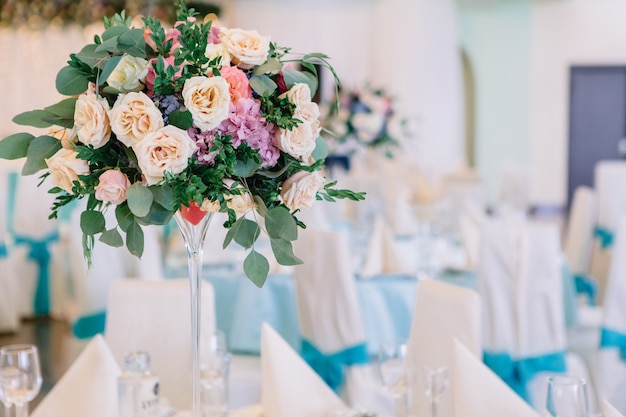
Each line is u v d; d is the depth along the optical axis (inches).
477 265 172.7
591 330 206.2
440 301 116.8
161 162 64.4
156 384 80.0
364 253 197.2
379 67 565.3
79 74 68.1
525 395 166.9
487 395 83.7
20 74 495.5
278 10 572.4
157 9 466.6
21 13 479.2
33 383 84.7
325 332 164.6
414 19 558.3
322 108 256.7
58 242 286.2
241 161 68.2
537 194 637.9
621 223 179.0
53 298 285.7
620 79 628.7
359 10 574.6
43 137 69.9
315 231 165.6
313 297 164.6
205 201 68.4
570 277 204.2
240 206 69.1
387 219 286.8
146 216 68.6
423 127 559.8
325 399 91.6
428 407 92.0
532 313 173.0
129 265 223.8
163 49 66.8
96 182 67.4
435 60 561.6
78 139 69.1
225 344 96.7
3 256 261.9
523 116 634.8
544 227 175.2
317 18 576.4
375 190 291.1
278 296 175.0
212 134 66.6
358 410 89.5
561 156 634.8
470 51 635.5
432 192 271.6
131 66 66.2
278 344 92.3
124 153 68.1
